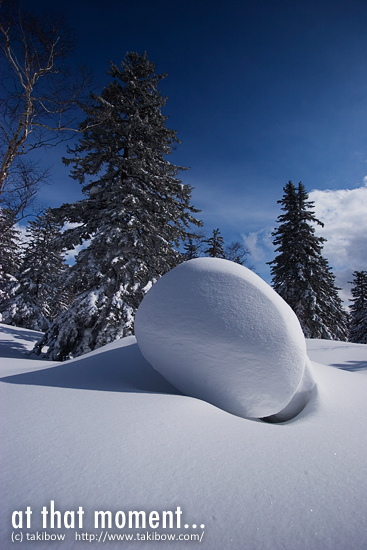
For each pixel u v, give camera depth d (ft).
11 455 5.32
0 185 27.43
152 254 38.06
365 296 105.81
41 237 85.30
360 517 4.28
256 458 5.68
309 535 3.91
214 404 9.34
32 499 4.24
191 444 5.98
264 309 9.51
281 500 4.52
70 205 35.83
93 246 34.47
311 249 63.67
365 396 11.04
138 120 37.78
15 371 14.33
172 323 9.86
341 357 29.09
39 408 7.66
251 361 8.95
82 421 6.82
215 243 94.43
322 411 8.93
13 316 70.13
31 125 28.45
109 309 33.50
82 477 4.74
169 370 10.07
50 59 27.68
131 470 4.98
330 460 5.87
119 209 36.55
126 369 13.74
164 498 4.38
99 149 39.22
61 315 34.78
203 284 10.20
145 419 6.97
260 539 3.80
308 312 58.49
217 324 9.25
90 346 33.50
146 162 41.57
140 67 43.47
